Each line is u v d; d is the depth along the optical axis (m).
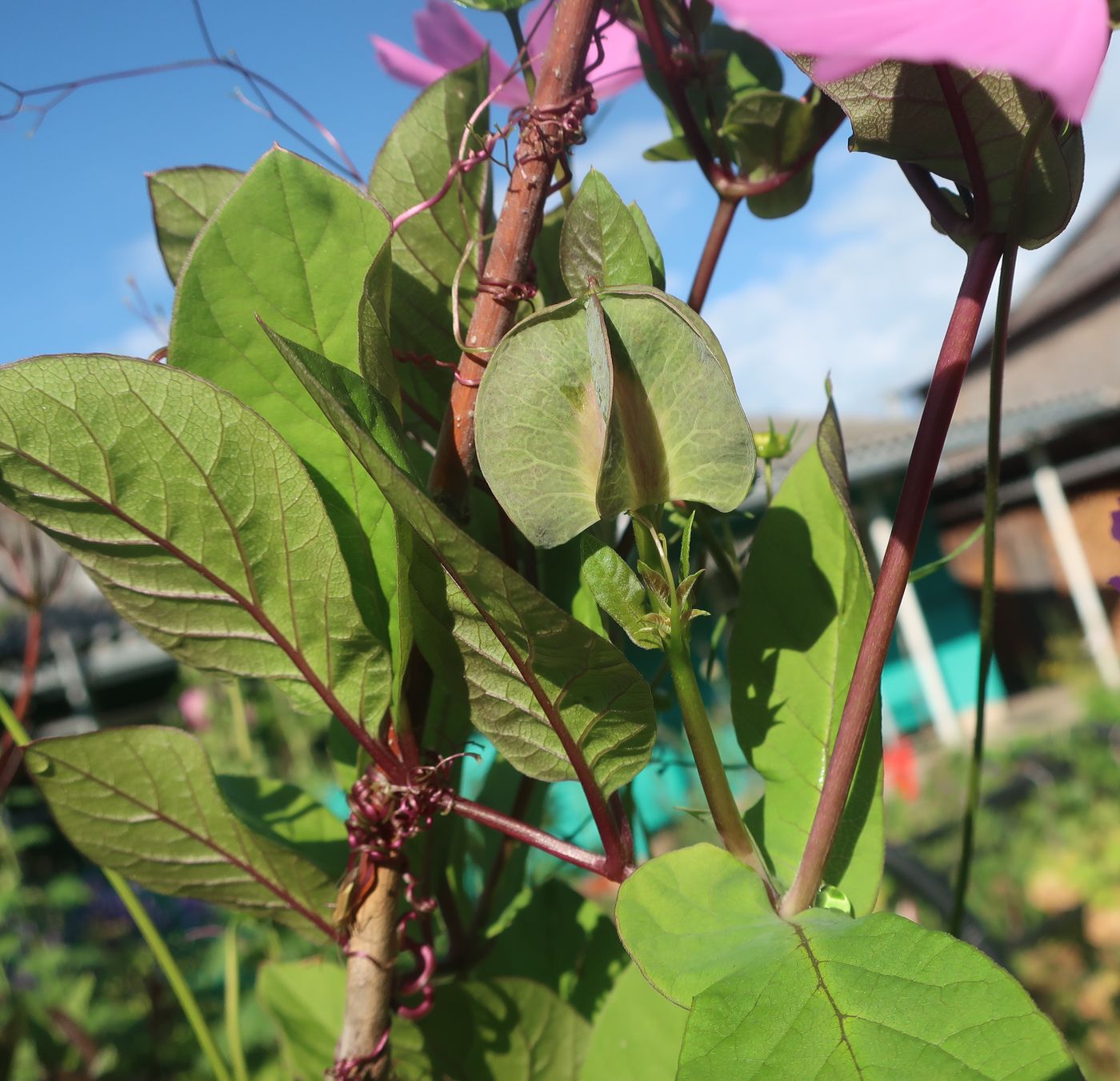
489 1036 0.23
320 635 0.19
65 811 0.22
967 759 3.32
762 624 0.21
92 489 0.17
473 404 0.18
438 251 0.21
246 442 0.17
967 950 0.14
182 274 0.18
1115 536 0.25
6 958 1.45
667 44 0.24
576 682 0.16
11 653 1.86
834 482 0.19
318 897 0.22
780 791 0.20
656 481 0.15
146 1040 0.93
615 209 0.18
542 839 0.18
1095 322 7.01
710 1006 0.14
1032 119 0.17
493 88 0.22
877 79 0.17
